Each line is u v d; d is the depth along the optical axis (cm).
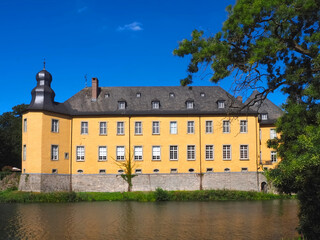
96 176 4516
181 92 4900
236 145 4606
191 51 1362
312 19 1355
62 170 4403
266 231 2162
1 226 2345
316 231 1297
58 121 4416
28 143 4150
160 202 3781
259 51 1260
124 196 4047
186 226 2347
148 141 4606
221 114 4641
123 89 4944
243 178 4547
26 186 4084
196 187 4512
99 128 4616
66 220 2581
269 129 4869
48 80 4425
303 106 1409
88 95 4847
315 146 1180
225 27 1340
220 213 2934
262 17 1296
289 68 1449
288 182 1376
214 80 1353
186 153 4591
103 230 2223
